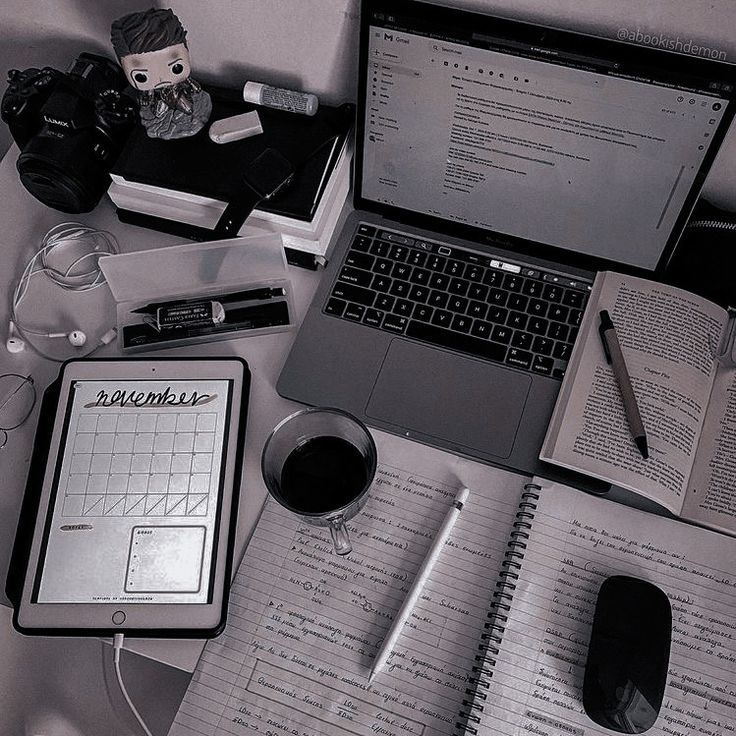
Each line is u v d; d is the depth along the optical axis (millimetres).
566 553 735
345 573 743
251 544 756
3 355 851
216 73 888
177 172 831
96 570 717
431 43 718
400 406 800
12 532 774
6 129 1058
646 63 666
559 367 806
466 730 678
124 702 843
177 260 801
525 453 775
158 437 769
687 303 810
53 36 908
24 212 918
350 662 713
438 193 844
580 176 772
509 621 712
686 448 756
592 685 667
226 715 702
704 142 705
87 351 853
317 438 769
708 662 692
